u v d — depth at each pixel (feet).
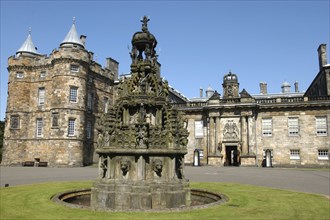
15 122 157.99
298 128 150.51
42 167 139.33
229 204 35.32
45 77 159.94
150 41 44.09
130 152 36.91
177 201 36.83
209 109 159.53
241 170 115.03
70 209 30.94
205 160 160.45
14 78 161.38
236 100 157.48
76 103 150.71
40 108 157.89
